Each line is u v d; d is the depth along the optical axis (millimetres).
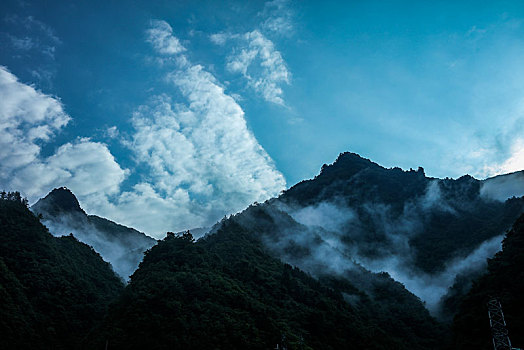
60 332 80812
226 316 65812
